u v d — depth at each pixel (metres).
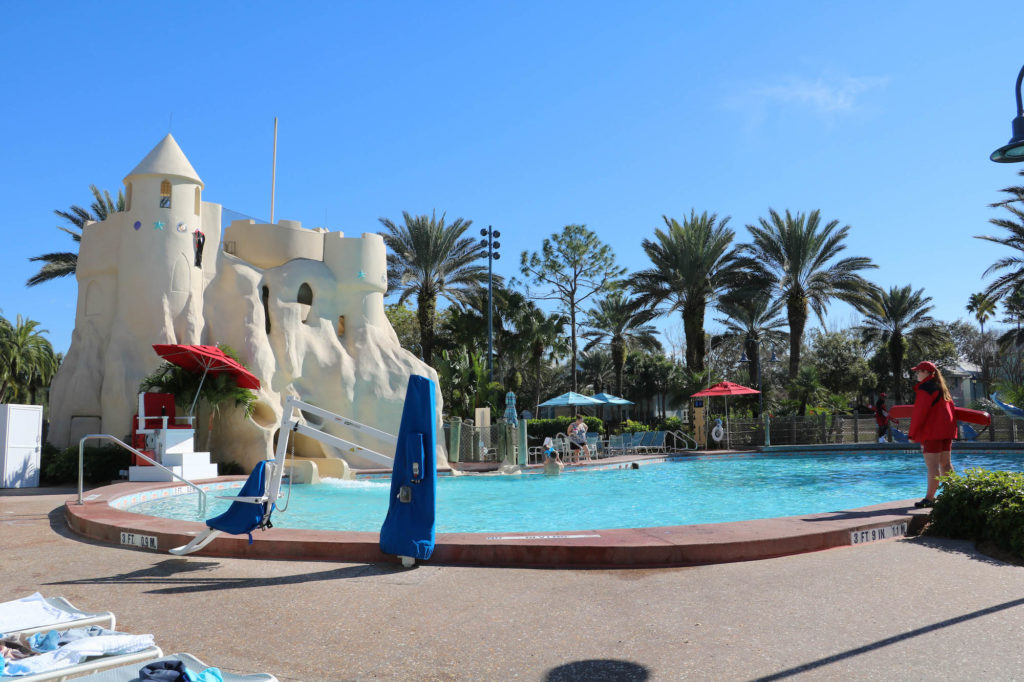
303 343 21.62
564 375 58.44
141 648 3.42
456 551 6.82
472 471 20.28
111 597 5.71
